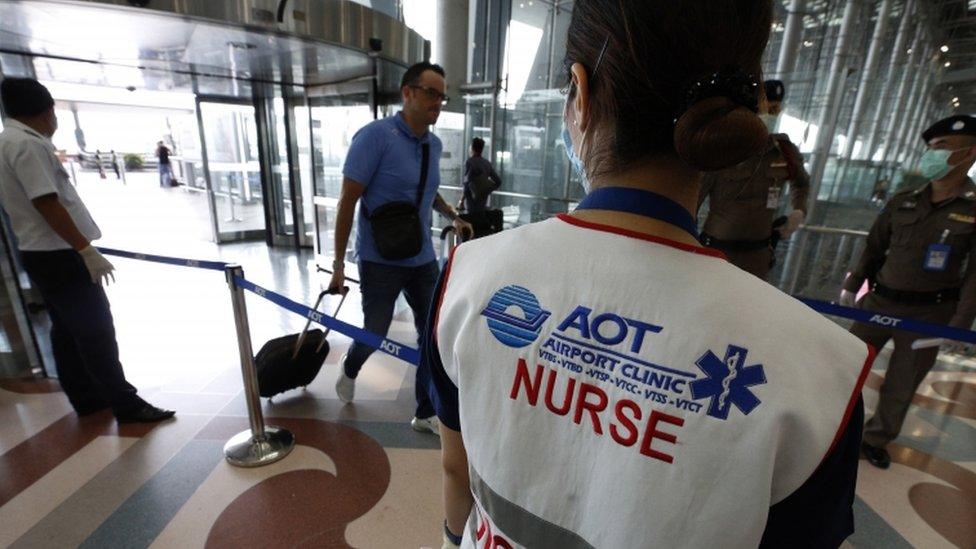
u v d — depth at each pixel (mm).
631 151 378
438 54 5363
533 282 384
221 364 2793
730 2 339
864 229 3598
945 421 2492
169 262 1934
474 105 5512
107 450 1987
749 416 303
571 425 360
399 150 1988
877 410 2098
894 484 1957
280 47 2721
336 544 1553
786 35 4027
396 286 2113
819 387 304
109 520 1627
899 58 3648
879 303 2025
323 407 2361
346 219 2008
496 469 397
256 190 7004
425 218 2174
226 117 6309
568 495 365
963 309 1824
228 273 1776
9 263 2480
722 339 316
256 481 1821
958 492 1920
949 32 3551
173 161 13469
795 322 321
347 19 2676
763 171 2010
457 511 594
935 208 1863
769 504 311
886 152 3613
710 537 312
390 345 1434
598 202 396
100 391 2119
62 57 3068
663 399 323
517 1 5191
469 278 428
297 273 4957
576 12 424
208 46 2717
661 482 321
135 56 3062
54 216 1766
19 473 1849
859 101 3574
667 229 367
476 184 4191
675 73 346
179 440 2059
